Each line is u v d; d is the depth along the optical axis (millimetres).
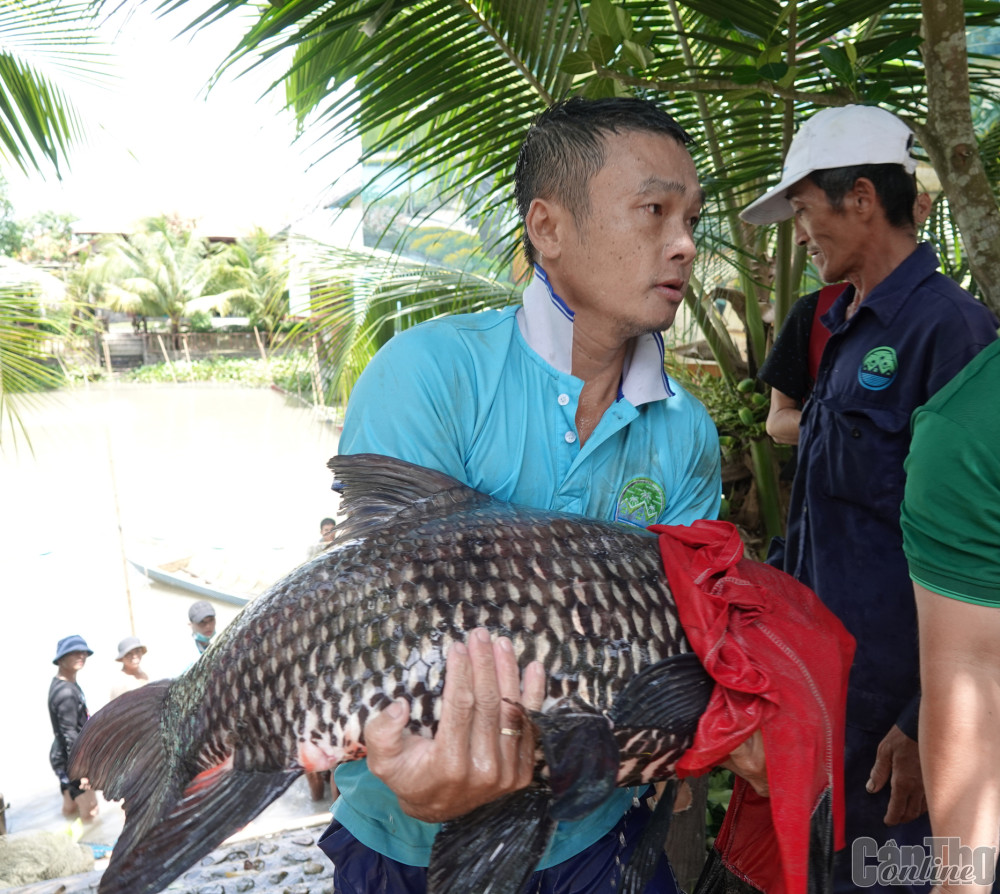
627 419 1620
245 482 25047
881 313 2354
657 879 1698
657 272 1488
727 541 1438
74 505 22797
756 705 1310
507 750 1286
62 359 9266
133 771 1452
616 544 1417
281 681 1323
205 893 3988
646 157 1453
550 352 1570
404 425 1522
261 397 43781
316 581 1347
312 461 27656
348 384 6855
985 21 2916
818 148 2453
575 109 1498
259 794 1348
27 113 5902
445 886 1338
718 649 1329
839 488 2400
